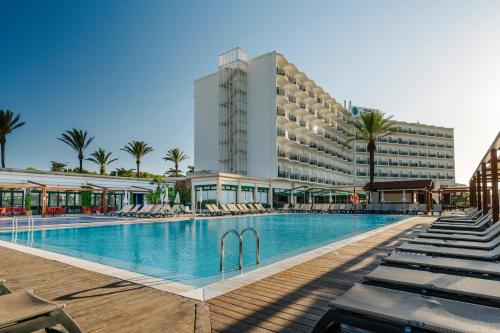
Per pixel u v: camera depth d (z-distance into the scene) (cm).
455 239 607
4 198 2636
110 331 297
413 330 185
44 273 537
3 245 877
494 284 264
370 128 3672
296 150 5112
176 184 3803
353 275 501
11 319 199
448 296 253
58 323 222
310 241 1212
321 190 3938
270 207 4003
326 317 218
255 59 4569
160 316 335
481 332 171
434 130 8175
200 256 886
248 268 604
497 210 837
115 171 6253
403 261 384
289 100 4919
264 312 344
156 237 1307
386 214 2817
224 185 3347
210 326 307
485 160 969
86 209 2852
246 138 4569
